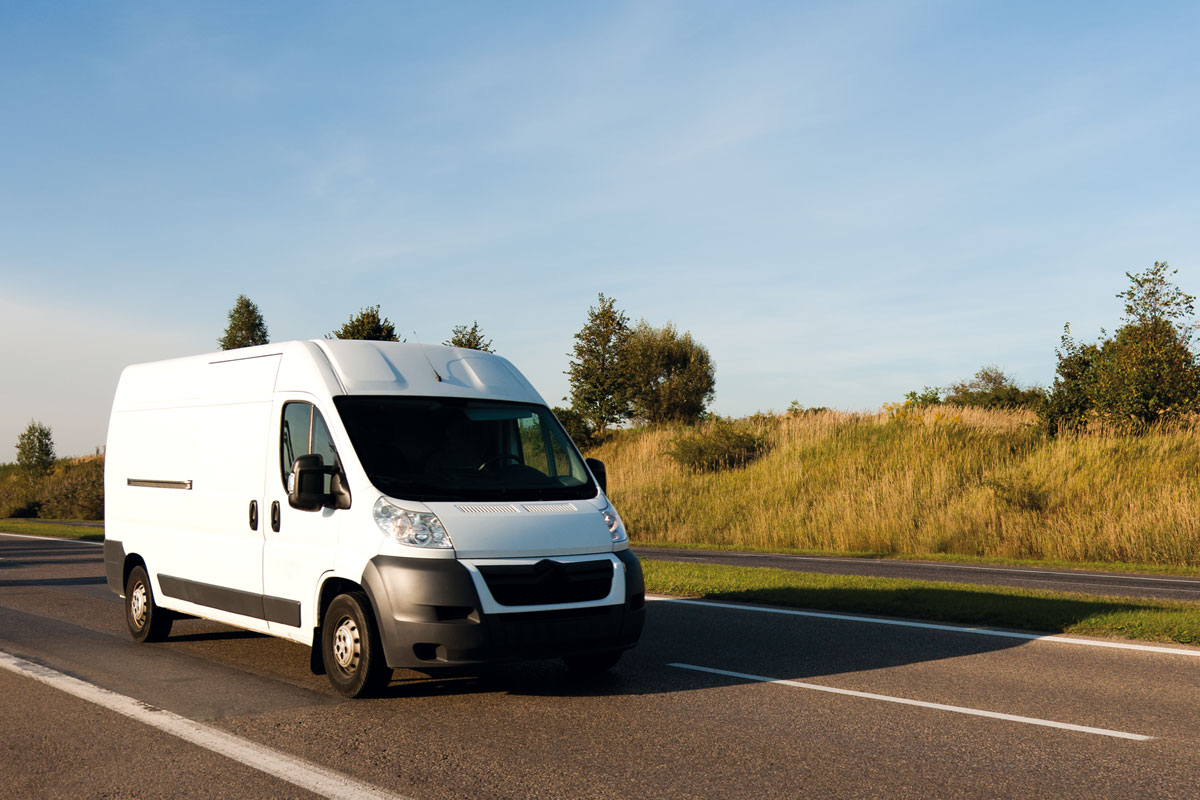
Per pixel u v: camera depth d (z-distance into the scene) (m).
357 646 6.65
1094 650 8.28
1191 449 21.95
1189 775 4.91
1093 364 25.92
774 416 35.00
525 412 7.78
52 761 5.24
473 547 6.32
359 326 29.36
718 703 6.51
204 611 8.37
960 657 8.03
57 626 10.42
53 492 44.50
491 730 5.84
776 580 12.88
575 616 6.50
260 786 4.79
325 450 7.07
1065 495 21.12
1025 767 5.05
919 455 25.59
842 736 5.67
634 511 27.58
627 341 42.56
